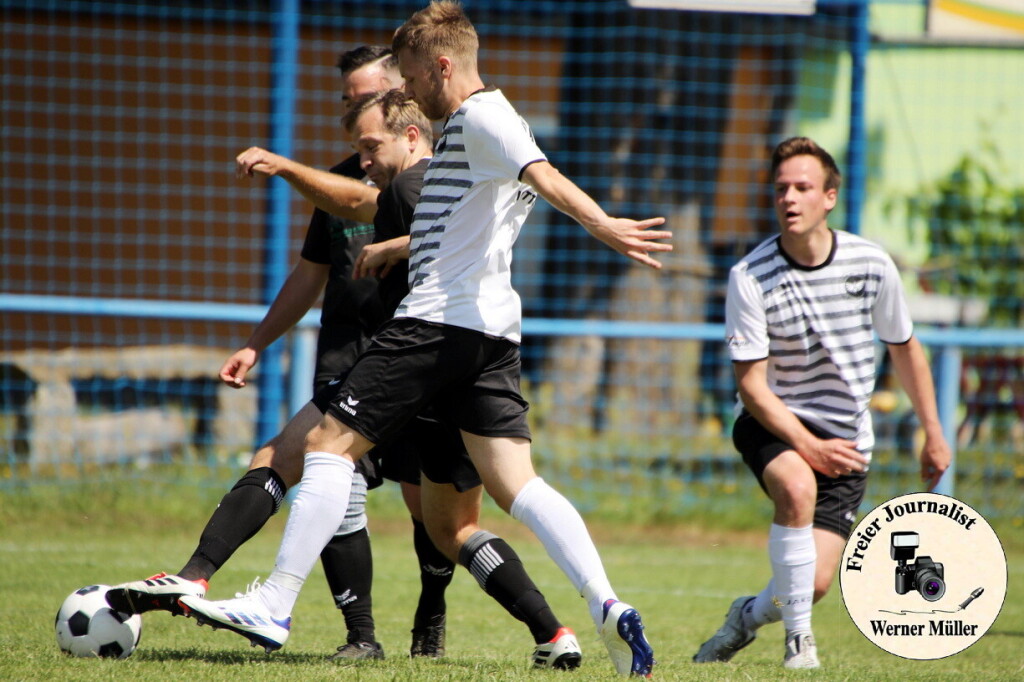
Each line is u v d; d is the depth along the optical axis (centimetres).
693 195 3684
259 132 3934
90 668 1117
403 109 1338
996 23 3956
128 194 3891
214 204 3934
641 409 3528
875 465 3238
